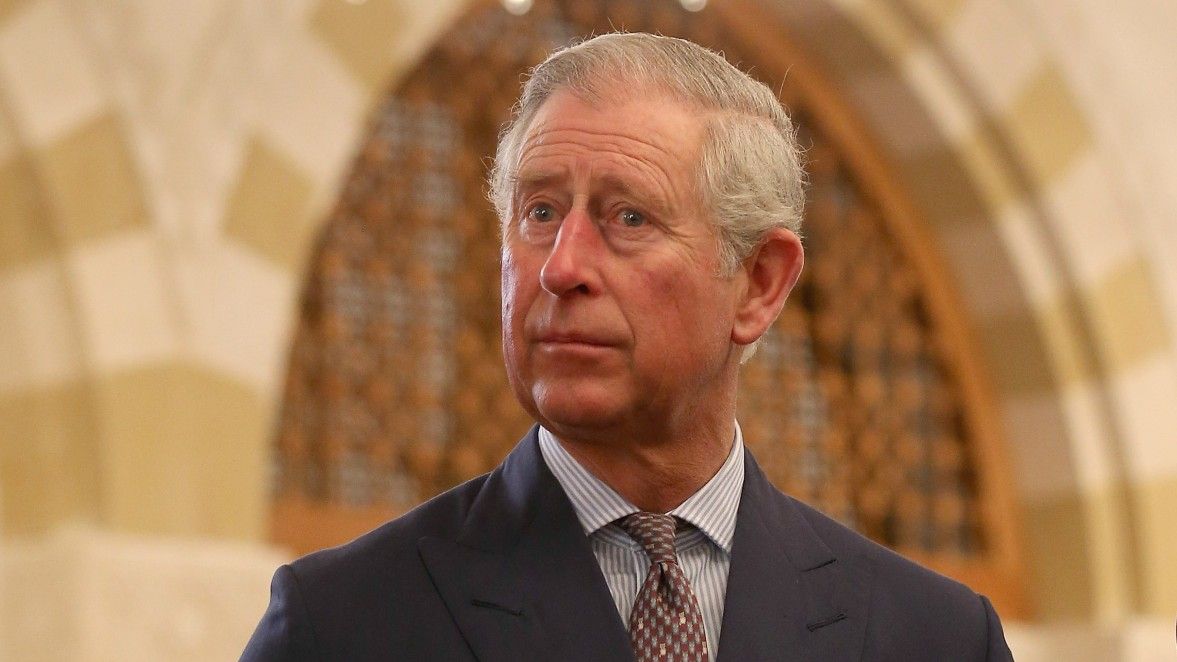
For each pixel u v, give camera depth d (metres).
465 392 12.44
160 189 10.41
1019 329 14.57
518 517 4.72
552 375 4.55
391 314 12.21
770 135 4.96
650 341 4.54
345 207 12.05
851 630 4.72
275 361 10.81
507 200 4.87
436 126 12.63
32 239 10.03
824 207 14.40
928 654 4.78
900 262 14.73
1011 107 14.25
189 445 10.30
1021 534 14.68
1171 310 14.77
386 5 11.66
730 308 4.80
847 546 5.02
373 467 11.98
